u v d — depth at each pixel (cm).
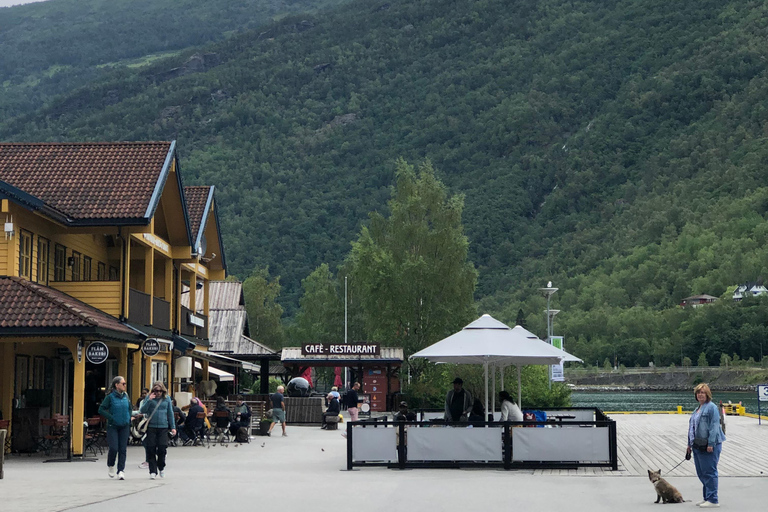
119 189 2941
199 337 4241
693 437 1463
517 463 2111
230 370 5731
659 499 1503
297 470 2114
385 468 2139
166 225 3572
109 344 2802
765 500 1538
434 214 6631
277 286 11269
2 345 2578
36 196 2791
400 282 6350
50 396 2638
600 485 1777
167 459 2450
